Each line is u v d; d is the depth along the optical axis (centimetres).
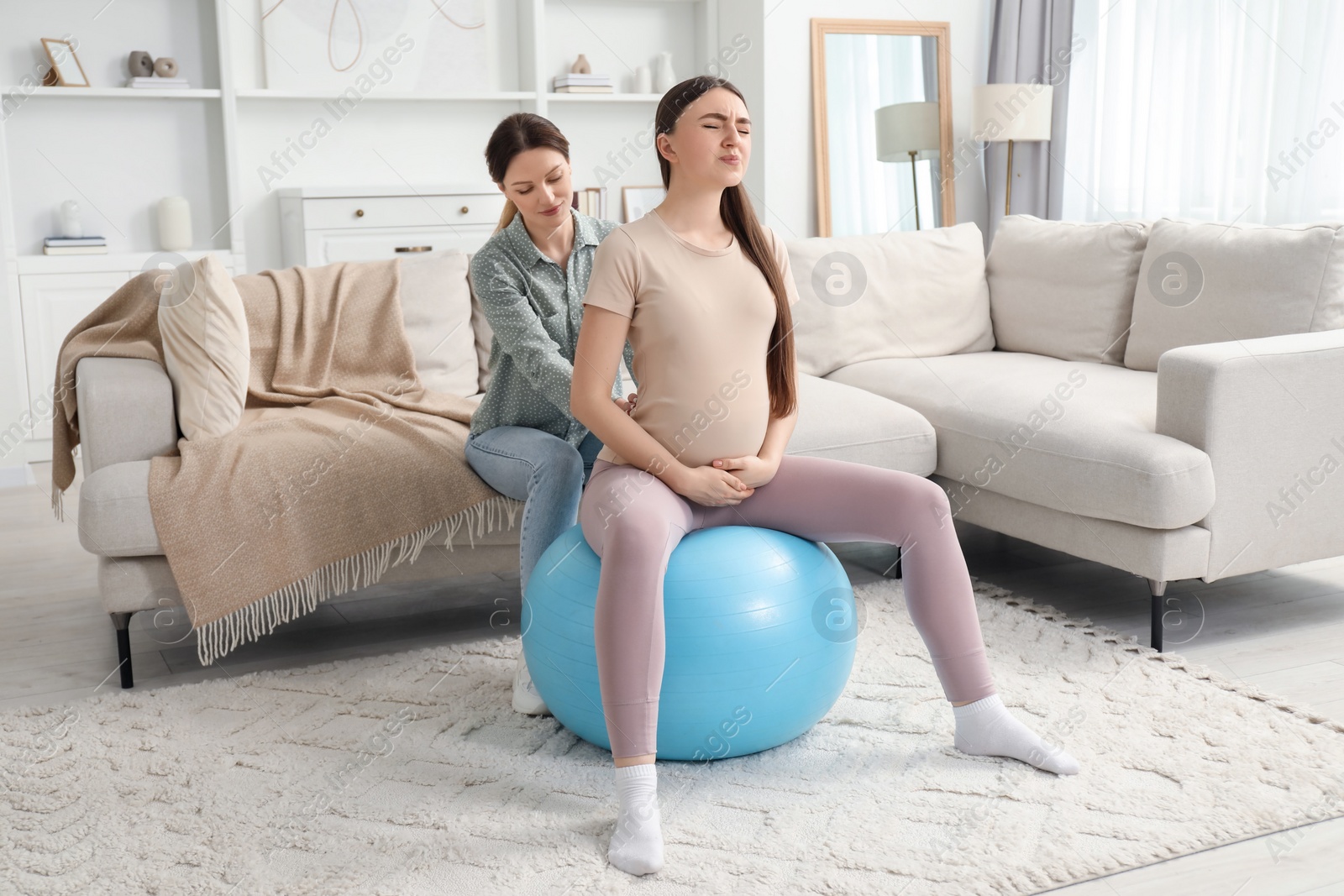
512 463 218
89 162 448
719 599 171
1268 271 265
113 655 240
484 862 156
